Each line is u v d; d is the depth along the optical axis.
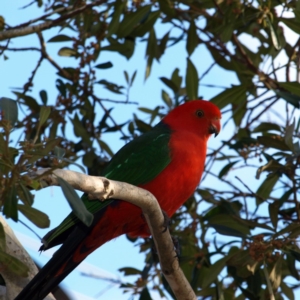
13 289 8.62
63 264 9.10
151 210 7.94
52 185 6.57
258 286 10.57
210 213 11.74
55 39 12.30
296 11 11.08
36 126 11.93
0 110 6.91
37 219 7.35
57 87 12.20
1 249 7.28
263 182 11.84
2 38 11.56
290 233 9.89
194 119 11.02
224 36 11.78
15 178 6.33
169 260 8.62
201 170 10.34
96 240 9.73
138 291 11.70
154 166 9.97
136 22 12.25
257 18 11.52
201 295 11.43
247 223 10.39
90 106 12.82
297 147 10.62
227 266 10.65
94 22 13.05
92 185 6.93
